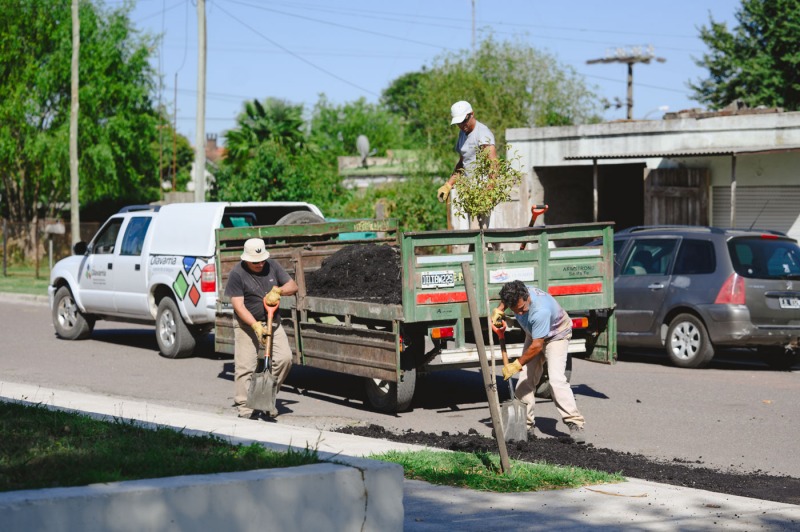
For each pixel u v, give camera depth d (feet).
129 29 129.90
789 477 25.66
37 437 19.56
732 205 64.54
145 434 20.59
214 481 15.92
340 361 35.24
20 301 84.23
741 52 127.24
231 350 40.86
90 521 14.85
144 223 50.67
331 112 296.51
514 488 22.79
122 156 128.88
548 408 36.19
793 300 43.98
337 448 26.18
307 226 43.47
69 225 113.50
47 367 45.80
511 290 27.84
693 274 45.34
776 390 39.17
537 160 82.94
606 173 90.22
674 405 35.99
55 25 125.39
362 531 17.20
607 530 19.44
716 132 71.87
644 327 46.93
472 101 121.70
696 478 25.27
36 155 123.65
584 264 35.19
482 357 23.67
